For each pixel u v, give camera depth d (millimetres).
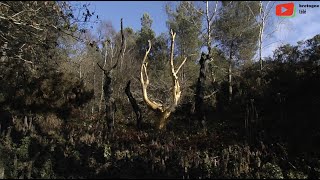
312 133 10234
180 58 27391
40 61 13852
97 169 8586
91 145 9945
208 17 22781
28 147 9633
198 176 8266
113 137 10820
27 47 12195
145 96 12523
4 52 12031
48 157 9148
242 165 8578
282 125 11188
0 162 8773
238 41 25578
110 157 9211
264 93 13836
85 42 11695
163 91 17953
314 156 9297
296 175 8289
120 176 8305
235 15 24469
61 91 13898
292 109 12062
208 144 10273
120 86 23172
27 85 13648
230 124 12367
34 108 13305
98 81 26562
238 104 14156
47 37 12367
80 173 8570
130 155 9289
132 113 15664
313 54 14953
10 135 10586
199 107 12633
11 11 11164
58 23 11320
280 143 9852
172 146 9953
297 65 15000
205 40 25078
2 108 13000
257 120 11594
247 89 15625
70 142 10180
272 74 15805
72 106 13984
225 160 8812
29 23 10773
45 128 11430
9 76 13750
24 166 8641
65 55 17531
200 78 12961
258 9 24250
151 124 13438
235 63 26766
